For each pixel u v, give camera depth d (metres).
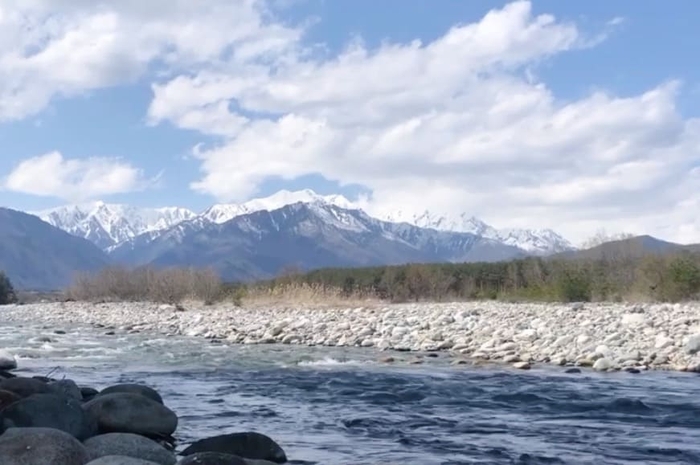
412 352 20.53
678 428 10.39
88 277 53.72
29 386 9.21
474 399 12.73
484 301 39.59
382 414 11.30
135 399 8.98
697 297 33.75
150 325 30.77
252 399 12.65
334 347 22.14
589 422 10.81
